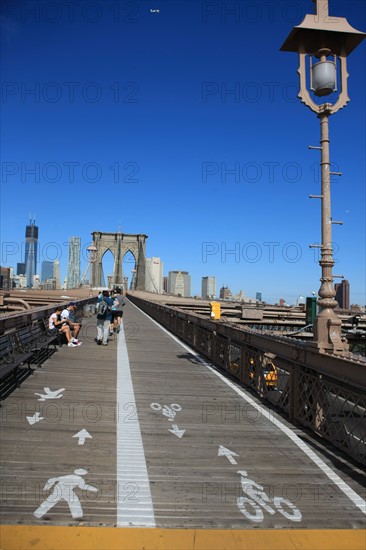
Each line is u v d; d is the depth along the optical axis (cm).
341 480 469
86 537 345
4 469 458
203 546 341
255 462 512
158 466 489
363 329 3081
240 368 941
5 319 844
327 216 602
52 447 526
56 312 1395
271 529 369
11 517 367
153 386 881
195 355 1332
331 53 628
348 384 514
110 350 1358
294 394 668
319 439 594
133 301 6856
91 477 451
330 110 613
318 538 358
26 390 795
